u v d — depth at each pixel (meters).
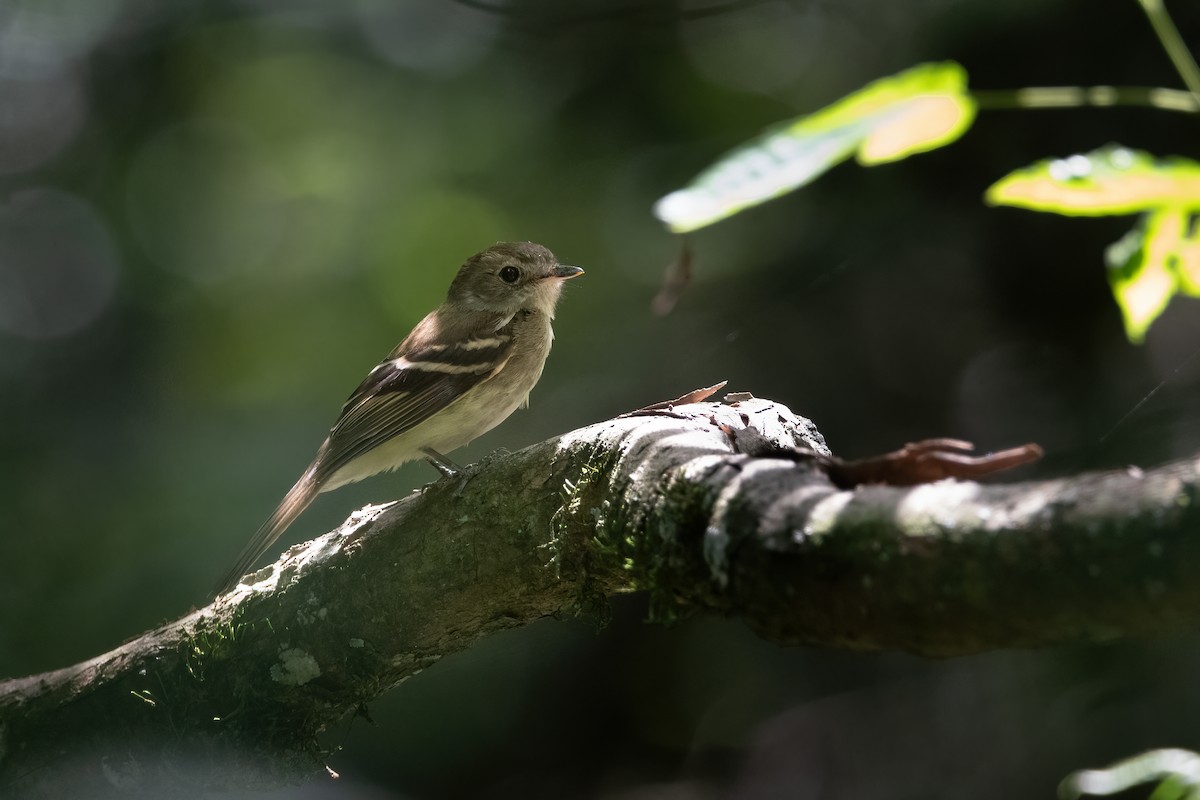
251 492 13.02
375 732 12.33
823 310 12.55
